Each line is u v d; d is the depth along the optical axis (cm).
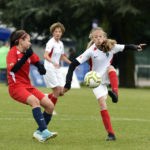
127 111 4444
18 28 10144
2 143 2522
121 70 10175
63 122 3512
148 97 6475
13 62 2478
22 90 2514
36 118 2491
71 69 2678
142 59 14975
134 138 2783
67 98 5906
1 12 10056
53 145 2469
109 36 10244
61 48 4000
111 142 2603
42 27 10000
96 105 5009
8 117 3712
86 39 11312
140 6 9288
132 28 10456
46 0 9488
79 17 9650
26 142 2569
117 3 8956
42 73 2605
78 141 2631
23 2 9588
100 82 2622
